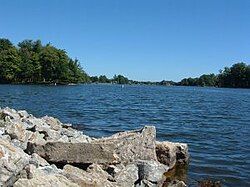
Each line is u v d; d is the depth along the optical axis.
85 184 10.72
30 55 141.00
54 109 46.66
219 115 48.09
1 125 17.58
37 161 10.88
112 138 15.80
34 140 14.41
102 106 57.09
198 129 32.03
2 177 9.13
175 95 111.75
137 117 41.84
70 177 10.73
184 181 15.16
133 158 14.86
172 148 16.97
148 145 15.40
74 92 99.88
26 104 51.09
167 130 30.58
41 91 92.31
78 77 158.88
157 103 70.69
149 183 12.94
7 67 130.38
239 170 17.39
